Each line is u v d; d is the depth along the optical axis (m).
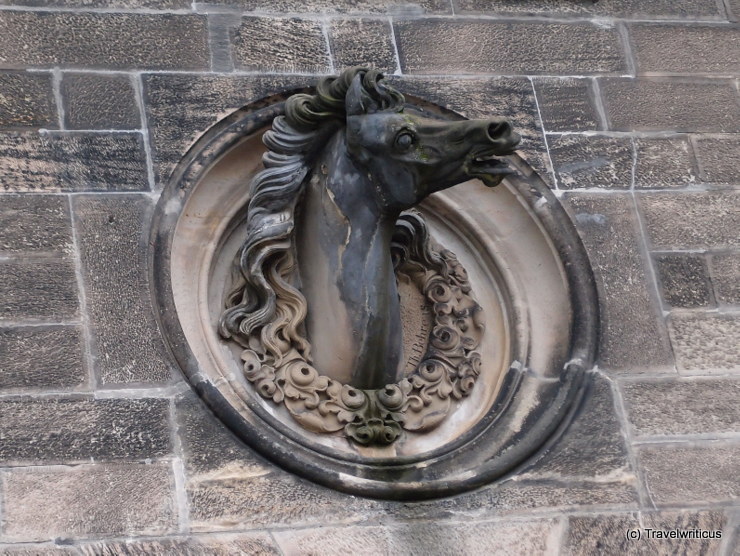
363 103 6.54
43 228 6.56
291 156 6.78
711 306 7.12
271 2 7.41
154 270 6.59
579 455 6.62
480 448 6.57
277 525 6.16
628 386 6.84
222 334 6.65
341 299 6.61
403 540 6.25
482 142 6.28
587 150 7.41
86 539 5.95
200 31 7.23
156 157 6.84
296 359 6.64
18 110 6.82
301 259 6.76
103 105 6.92
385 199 6.51
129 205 6.70
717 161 7.53
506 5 7.73
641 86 7.66
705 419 6.81
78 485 6.05
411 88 7.38
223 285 6.83
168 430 6.25
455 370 6.85
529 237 7.18
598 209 7.26
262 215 6.74
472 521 6.36
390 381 6.68
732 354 7.01
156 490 6.11
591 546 6.41
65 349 6.32
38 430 6.12
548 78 7.57
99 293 6.47
